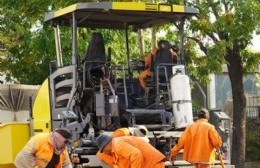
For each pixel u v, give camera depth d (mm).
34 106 14797
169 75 14414
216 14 19891
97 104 13469
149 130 13898
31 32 21109
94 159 13117
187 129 13414
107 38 20062
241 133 21547
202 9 19094
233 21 18797
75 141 13367
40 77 21484
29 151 10664
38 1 20469
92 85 13953
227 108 27078
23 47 21609
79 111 13867
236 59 20984
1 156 14297
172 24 16516
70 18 14586
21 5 20922
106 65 14109
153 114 13953
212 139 13305
